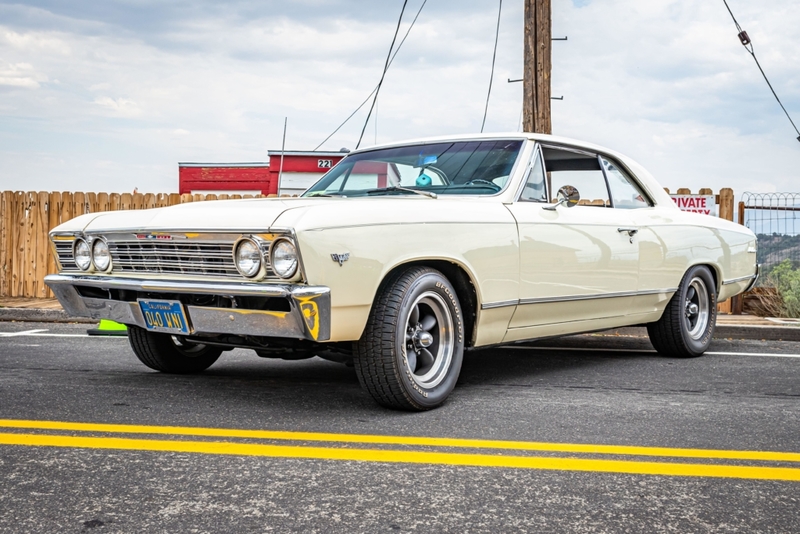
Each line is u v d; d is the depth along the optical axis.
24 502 2.55
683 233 5.90
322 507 2.55
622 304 5.36
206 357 5.04
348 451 3.19
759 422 3.83
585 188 5.31
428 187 4.76
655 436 3.53
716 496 2.72
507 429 3.61
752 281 6.98
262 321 3.58
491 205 4.38
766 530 2.42
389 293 3.76
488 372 5.30
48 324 8.27
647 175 5.96
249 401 4.12
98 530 2.33
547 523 2.45
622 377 5.14
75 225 4.38
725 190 9.36
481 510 2.55
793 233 9.27
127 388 4.43
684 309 6.00
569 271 4.77
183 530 2.34
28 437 3.32
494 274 4.27
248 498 2.62
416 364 4.07
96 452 3.12
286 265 3.42
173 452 3.13
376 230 3.66
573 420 3.81
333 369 5.27
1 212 10.79
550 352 6.41
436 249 3.93
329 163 13.82
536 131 9.51
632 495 2.72
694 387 4.79
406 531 2.36
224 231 3.56
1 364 5.27
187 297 3.84
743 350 6.65
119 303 4.15
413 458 3.11
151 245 3.92
